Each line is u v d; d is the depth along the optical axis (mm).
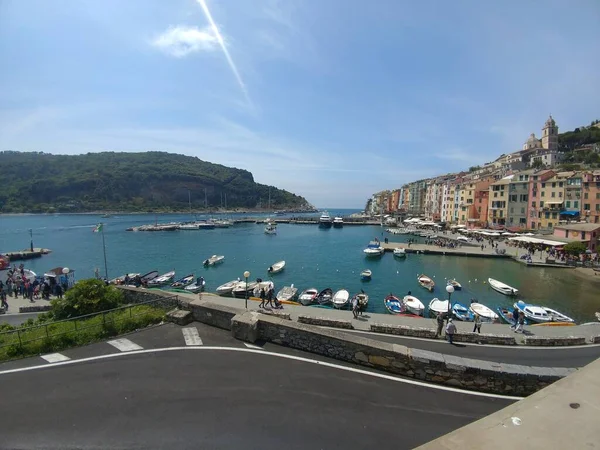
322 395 8977
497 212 88188
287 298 34625
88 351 11656
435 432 7602
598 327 21578
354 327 19797
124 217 183125
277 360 10930
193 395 8867
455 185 112125
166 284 44062
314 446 7004
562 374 9430
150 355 11273
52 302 17062
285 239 97938
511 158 135000
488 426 2873
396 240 93438
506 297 39312
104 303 16844
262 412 8164
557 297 39125
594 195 66500
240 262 62531
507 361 15172
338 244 87188
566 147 136375
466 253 64875
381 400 8867
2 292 25859
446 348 16484
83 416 7996
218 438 7219
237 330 12602
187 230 122375
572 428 2734
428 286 42562
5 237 97500
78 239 94312
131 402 8562
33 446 7027
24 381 9672
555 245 57938
